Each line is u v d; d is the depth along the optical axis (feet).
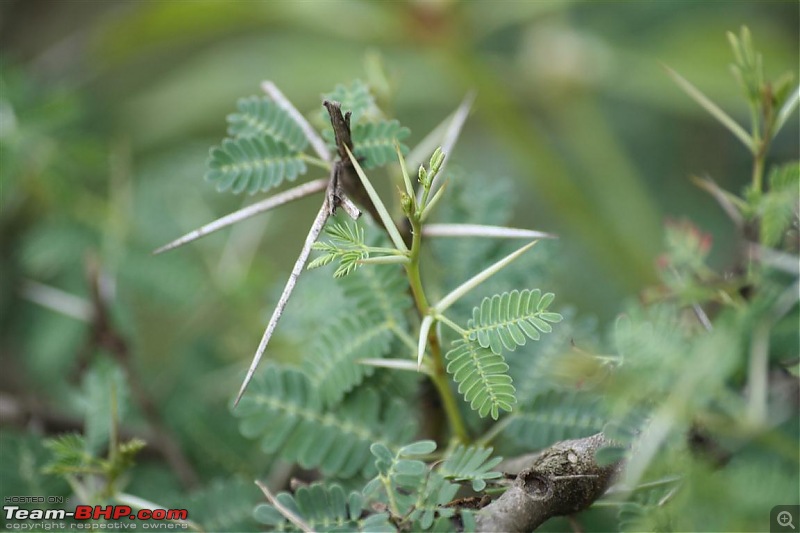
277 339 3.11
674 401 2.66
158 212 3.39
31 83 3.40
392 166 2.89
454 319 2.85
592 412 2.78
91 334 3.05
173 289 3.24
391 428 2.81
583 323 2.87
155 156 4.45
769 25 4.39
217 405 3.12
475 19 4.19
